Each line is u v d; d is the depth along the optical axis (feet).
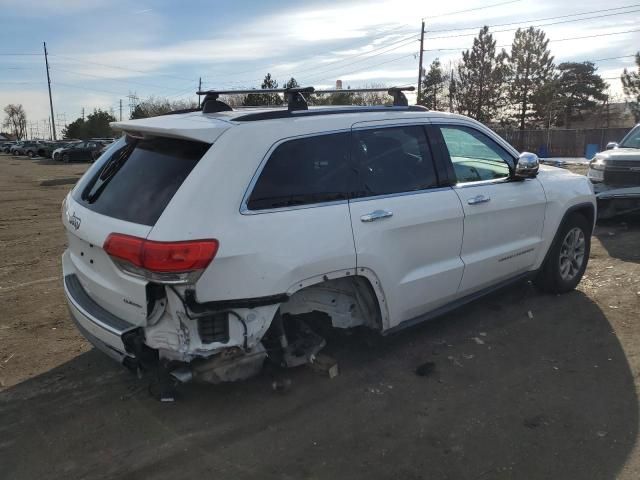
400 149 12.79
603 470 9.21
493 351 13.71
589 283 18.54
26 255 24.85
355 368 12.92
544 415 10.88
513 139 139.74
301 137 11.12
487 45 163.12
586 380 12.19
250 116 10.91
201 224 9.61
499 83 165.68
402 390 11.95
